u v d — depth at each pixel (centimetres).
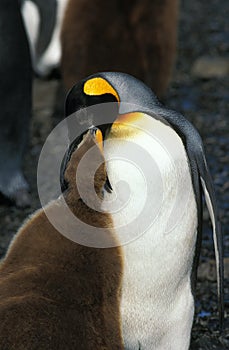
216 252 1262
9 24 2050
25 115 2141
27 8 2834
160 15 2275
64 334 1063
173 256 1229
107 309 1108
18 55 2072
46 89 2819
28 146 2353
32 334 1052
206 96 2764
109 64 2281
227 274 1616
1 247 1794
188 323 1302
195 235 1266
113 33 2269
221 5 3875
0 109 2066
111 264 1127
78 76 2336
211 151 2319
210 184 1246
